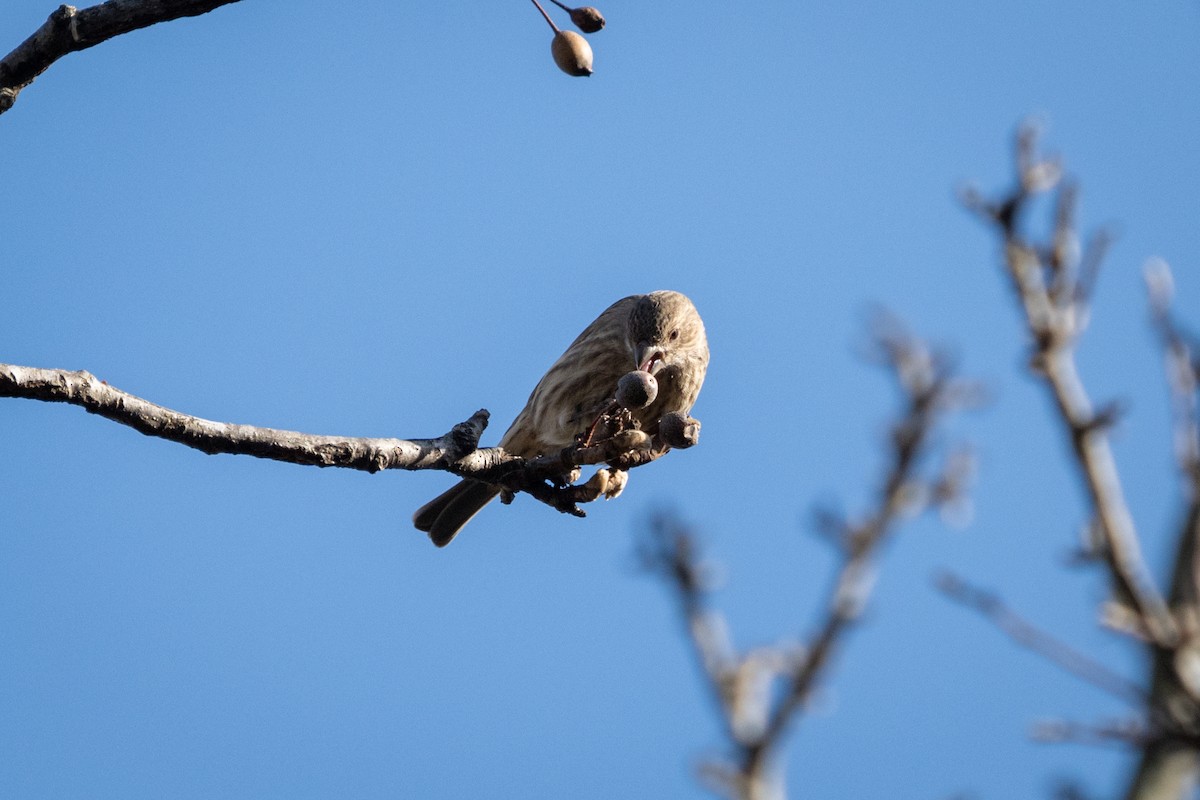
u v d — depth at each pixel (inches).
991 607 215.5
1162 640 204.7
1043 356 219.9
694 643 198.5
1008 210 229.1
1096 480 212.8
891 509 208.4
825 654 194.2
